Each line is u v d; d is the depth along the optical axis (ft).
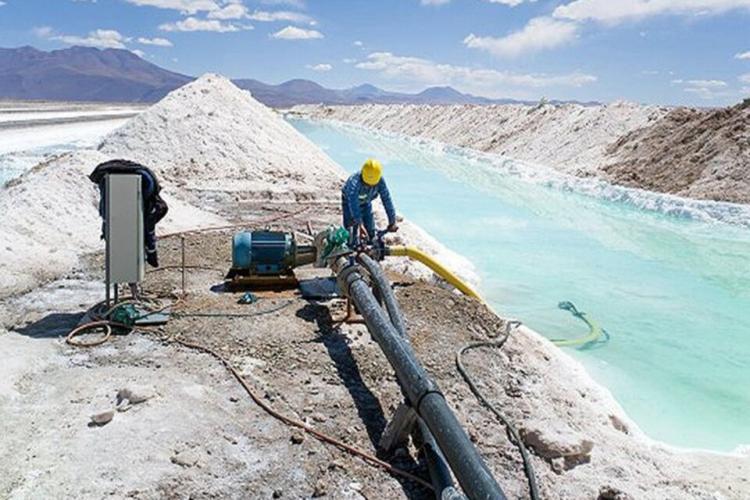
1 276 23.75
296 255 24.93
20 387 15.99
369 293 19.63
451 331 21.67
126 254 20.72
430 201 60.90
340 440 14.78
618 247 44.80
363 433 15.21
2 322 20.31
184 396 15.85
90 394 15.71
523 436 15.58
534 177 78.59
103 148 54.34
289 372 17.89
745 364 25.66
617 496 13.44
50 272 25.39
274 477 13.17
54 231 29.40
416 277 29.12
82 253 28.48
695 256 42.83
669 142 73.10
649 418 20.97
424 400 13.41
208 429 14.57
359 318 21.84
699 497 14.64
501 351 20.94
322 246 23.57
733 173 60.29
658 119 82.69
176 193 44.14
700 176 62.80
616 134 86.89
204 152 53.83
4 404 15.03
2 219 28.07
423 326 21.76
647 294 34.50
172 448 13.70
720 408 21.91
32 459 12.98
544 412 17.19
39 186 32.09
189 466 13.21
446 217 53.42
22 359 17.39
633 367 25.05
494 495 10.66
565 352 25.94
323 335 20.51
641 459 16.35
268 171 53.47
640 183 67.87
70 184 33.30
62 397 15.56
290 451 14.11
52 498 11.89
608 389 22.89
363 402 16.66
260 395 16.39
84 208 32.40
